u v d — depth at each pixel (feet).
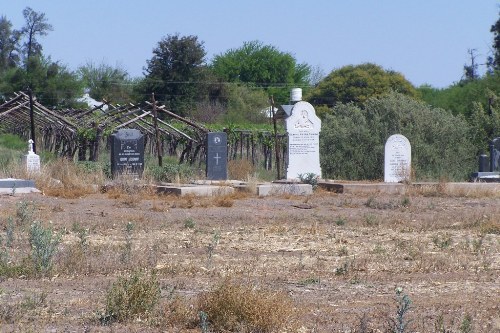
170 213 66.64
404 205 74.79
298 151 95.96
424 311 33.81
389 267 44.62
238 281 37.06
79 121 129.90
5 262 40.88
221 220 63.21
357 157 107.14
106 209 68.54
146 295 32.07
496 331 30.68
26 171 84.69
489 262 46.11
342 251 49.08
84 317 31.65
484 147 119.34
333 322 31.45
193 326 30.68
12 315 31.48
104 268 41.60
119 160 92.48
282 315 30.25
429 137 109.09
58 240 43.04
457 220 65.36
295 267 43.78
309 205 73.87
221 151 98.94
